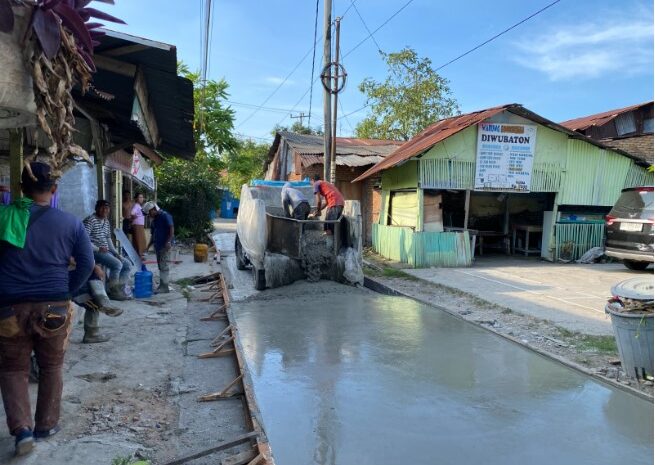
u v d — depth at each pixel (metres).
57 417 3.76
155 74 5.04
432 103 28.17
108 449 3.58
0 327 3.35
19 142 4.29
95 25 3.33
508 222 17.12
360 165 17.58
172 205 20.42
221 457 3.62
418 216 13.69
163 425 4.08
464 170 13.81
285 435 4.05
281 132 22.38
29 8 2.67
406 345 6.45
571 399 4.75
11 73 2.63
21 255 3.38
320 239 10.63
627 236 12.16
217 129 20.33
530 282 10.95
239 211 13.25
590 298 9.18
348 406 4.59
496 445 3.91
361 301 9.15
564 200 14.56
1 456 3.42
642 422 4.28
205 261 14.41
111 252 8.25
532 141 14.11
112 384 4.85
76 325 6.81
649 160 16.08
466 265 13.59
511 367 5.62
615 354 5.93
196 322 7.49
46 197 3.62
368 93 29.03
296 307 8.65
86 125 7.36
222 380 5.13
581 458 3.72
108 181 10.94
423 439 3.99
